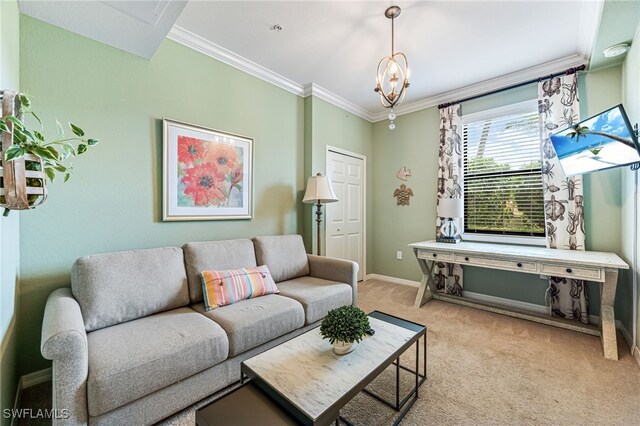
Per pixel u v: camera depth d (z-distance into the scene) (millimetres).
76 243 1921
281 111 3309
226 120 2766
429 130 3895
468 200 3559
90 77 1977
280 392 1096
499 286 3264
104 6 1677
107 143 2049
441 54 2721
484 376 1833
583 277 2230
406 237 4145
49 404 1577
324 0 2016
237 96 2857
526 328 2588
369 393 1650
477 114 3438
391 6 2076
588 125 2229
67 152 1356
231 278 2146
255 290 2211
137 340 1452
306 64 2945
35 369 1761
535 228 3053
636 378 1796
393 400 1593
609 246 2598
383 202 4430
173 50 2391
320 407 1015
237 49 2660
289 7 2086
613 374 1845
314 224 3531
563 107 2775
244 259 2473
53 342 1118
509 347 2221
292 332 2104
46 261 1805
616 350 2047
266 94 3139
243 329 1720
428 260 3365
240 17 2199
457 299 3279
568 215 2738
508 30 2346
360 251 4328
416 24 2277
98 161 2010
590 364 1969
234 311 1903
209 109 2635
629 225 2293
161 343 1431
